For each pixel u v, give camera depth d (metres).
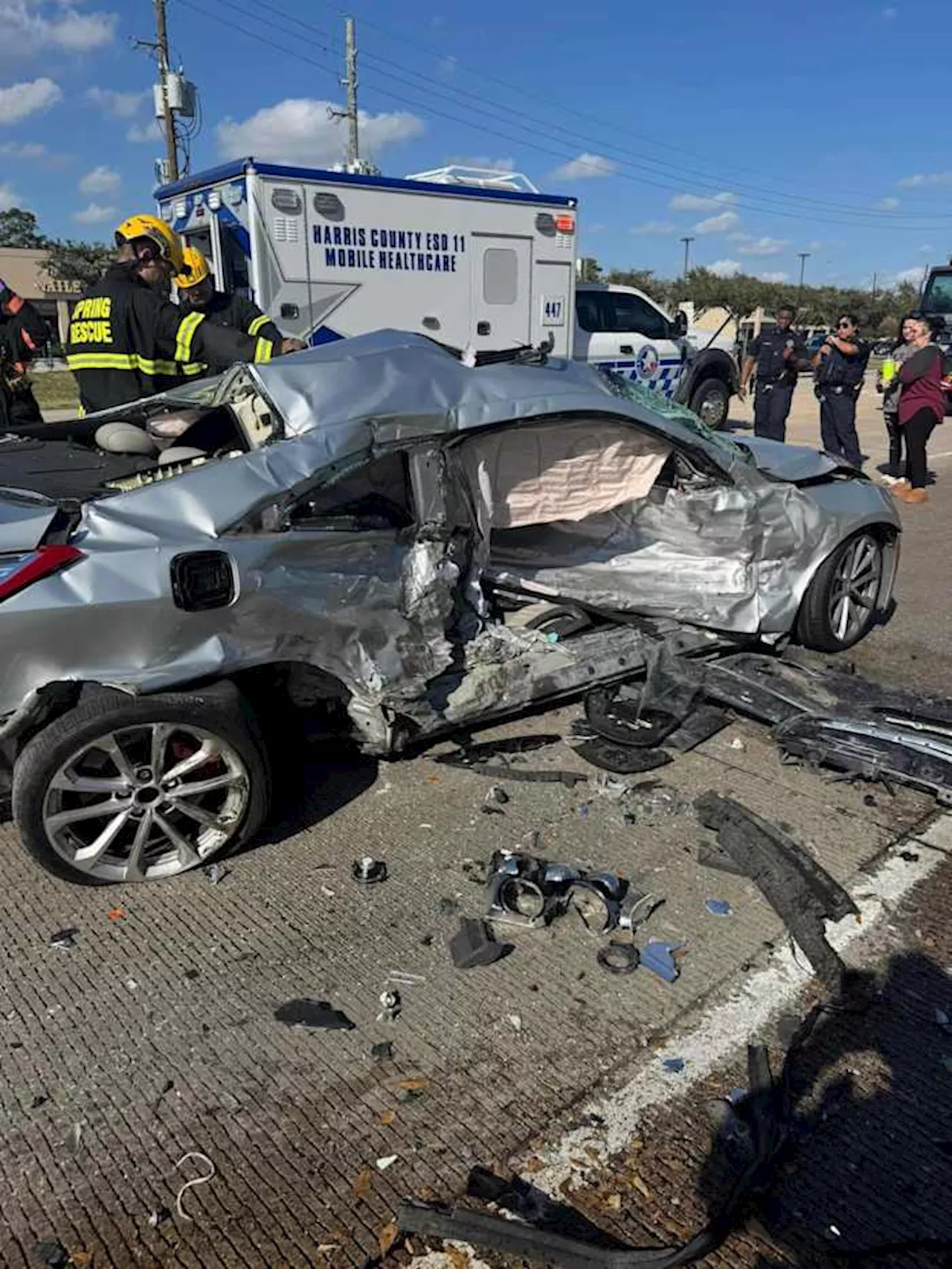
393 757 3.59
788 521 4.30
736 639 4.44
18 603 2.62
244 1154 2.04
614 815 3.34
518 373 3.78
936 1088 2.21
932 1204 1.93
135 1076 2.24
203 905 2.87
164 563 2.79
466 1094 2.19
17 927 2.77
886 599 4.94
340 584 3.12
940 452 12.40
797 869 2.92
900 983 2.54
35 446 4.07
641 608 4.50
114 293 4.88
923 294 17.69
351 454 3.19
